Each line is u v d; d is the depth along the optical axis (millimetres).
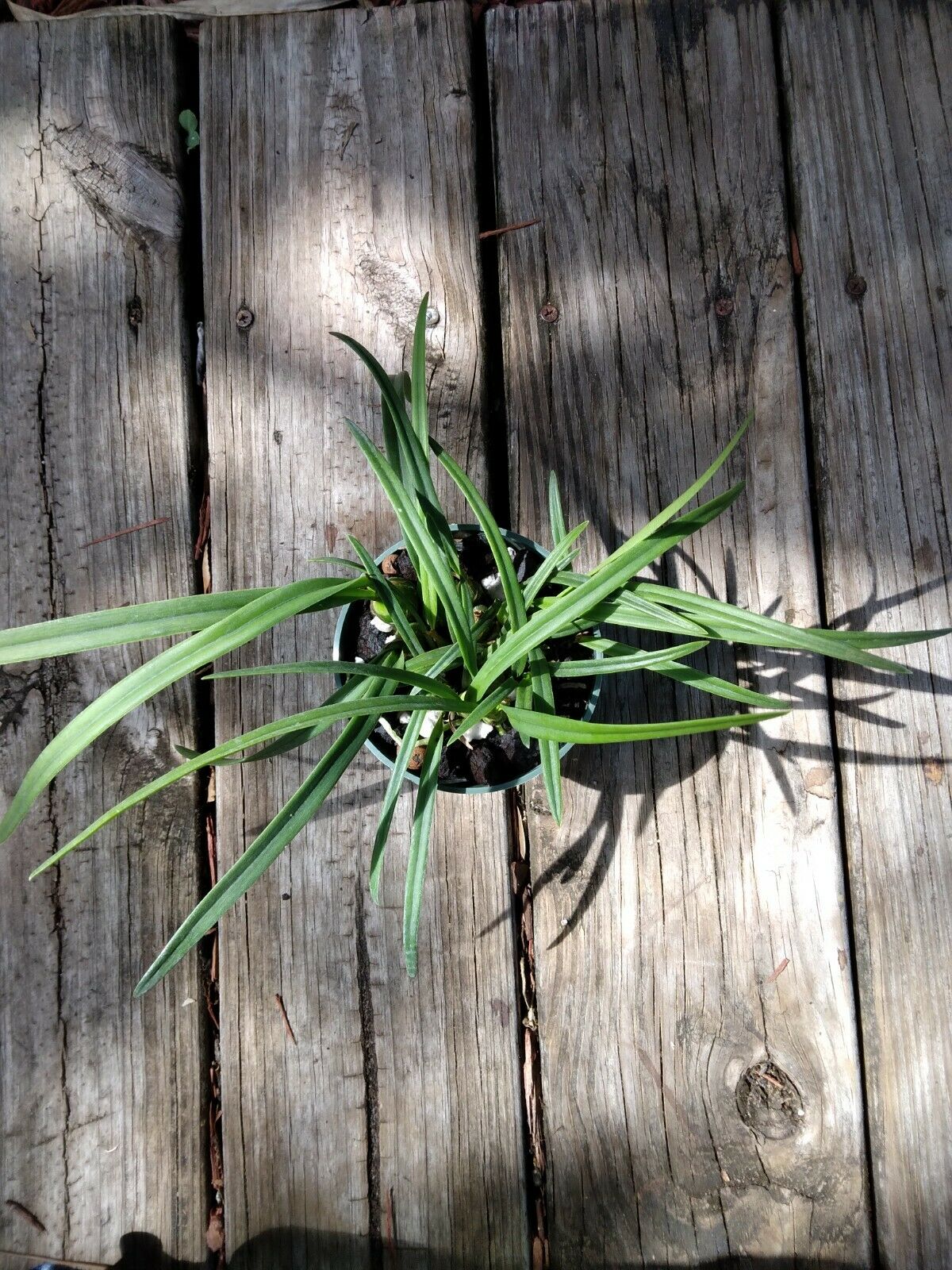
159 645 544
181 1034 533
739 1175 519
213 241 552
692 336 547
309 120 558
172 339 553
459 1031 527
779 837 528
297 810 412
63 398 551
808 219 552
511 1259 518
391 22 562
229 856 531
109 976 532
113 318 554
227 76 559
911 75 556
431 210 553
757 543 538
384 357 547
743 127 556
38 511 547
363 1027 527
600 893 531
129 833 537
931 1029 522
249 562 542
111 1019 531
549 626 421
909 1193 516
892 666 427
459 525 489
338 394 547
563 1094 526
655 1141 522
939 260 549
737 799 530
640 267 550
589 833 532
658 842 531
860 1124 519
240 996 528
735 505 540
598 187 553
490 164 575
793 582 536
